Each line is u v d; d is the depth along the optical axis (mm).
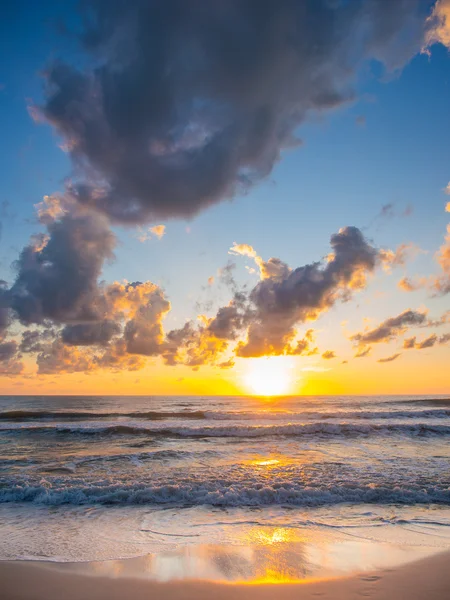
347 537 6332
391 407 42125
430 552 5652
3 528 6875
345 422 25688
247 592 4387
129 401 68312
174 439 19016
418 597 4219
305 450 15430
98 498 8703
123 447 16594
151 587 4543
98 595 4336
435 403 49094
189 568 5113
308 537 6348
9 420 29531
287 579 4754
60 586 4566
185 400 72500
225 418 28953
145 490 9000
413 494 8859
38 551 5742
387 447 16203
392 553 5602
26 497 8867
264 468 11641
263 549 5785
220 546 5930
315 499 8609
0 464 12570
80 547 5910
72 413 31469
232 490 9031
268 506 8250
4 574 4902
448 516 7520
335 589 4453
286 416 28812
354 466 11922
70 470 11617
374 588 4465
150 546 5949
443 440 18328
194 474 10844
